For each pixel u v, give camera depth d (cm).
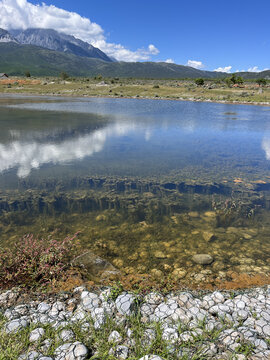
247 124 2511
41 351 267
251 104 4859
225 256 512
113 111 3378
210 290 406
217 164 1202
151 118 2802
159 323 307
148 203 768
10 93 7031
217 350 267
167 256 510
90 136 1767
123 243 555
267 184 946
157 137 1819
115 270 461
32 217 664
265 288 406
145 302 362
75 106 3900
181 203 773
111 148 1468
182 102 5184
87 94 6669
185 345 271
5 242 542
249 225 645
